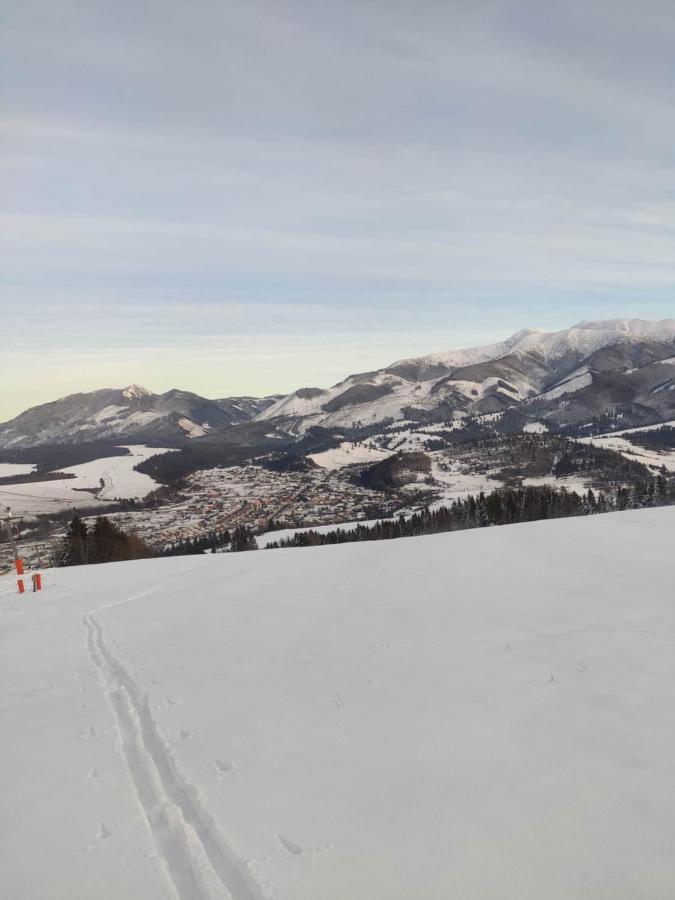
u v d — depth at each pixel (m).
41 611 14.77
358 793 3.90
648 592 10.55
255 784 4.17
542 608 9.88
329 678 6.69
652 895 2.72
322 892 2.92
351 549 22.89
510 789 3.77
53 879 3.29
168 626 11.34
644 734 4.46
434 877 2.96
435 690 5.88
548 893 2.78
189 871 3.26
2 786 4.57
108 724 5.85
